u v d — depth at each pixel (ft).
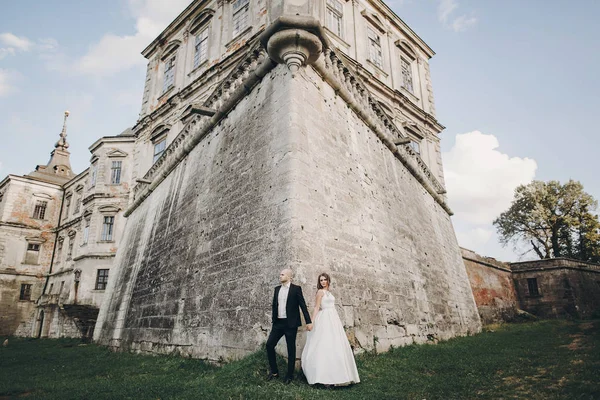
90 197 88.17
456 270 52.85
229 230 27.66
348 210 28.12
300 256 21.03
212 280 27.43
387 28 73.77
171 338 30.45
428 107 79.00
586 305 84.69
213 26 65.10
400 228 37.06
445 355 25.14
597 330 38.19
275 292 18.74
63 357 36.91
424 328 33.19
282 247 21.68
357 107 35.53
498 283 79.61
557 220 121.90
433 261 43.60
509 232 132.57
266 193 25.00
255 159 27.86
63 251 115.65
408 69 77.71
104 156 89.97
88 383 21.02
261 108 29.94
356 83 37.68
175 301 31.96
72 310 73.20
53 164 151.94
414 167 49.29
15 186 121.49
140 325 38.17
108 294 55.98
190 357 26.76
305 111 27.27
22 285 115.75
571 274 84.69
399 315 29.55
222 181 31.60
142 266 44.60
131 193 69.77
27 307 114.83
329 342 17.47
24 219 120.37
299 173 23.85
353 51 62.34
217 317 25.25
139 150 74.08
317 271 21.90
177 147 48.06
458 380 18.15
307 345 17.97
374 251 29.63
